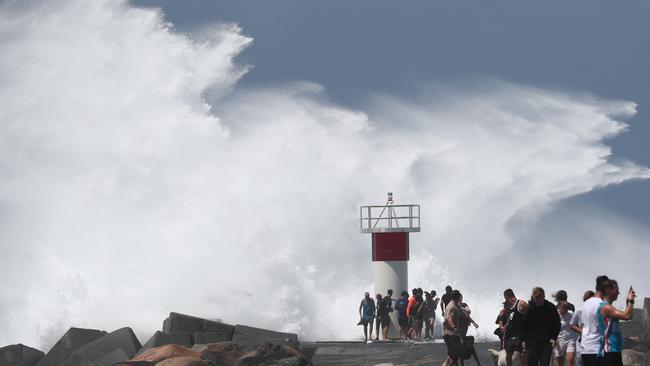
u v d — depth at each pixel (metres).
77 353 84.94
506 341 58.47
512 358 62.28
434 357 84.62
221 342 81.88
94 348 85.12
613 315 45.44
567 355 56.47
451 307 68.50
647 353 68.44
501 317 63.06
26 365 91.38
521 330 55.03
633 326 90.88
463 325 69.50
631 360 70.25
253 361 72.38
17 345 91.75
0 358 90.81
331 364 81.38
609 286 46.50
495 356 65.19
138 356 73.69
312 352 84.44
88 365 81.31
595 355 45.97
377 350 92.12
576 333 55.84
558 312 55.50
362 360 84.12
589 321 46.47
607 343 45.62
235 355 74.69
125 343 85.25
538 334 54.28
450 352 68.19
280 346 76.25
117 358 80.56
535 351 54.34
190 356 72.06
